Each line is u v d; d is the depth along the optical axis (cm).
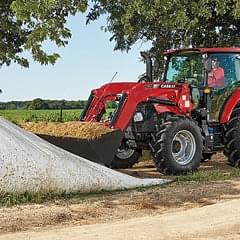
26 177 808
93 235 636
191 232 659
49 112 1956
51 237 627
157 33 1638
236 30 1689
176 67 1220
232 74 1177
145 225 683
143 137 1134
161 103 1119
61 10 1335
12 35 1576
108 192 889
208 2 1464
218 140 1178
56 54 1337
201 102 1157
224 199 843
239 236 653
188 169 1093
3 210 741
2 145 814
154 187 936
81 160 902
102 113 1146
